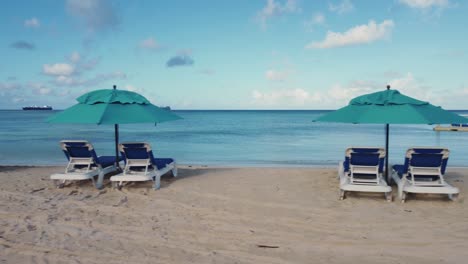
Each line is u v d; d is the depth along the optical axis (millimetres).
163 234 4684
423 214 5496
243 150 18391
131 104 7098
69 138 26234
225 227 4973
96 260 3818
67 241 4379
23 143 22094
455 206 5891
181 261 3828
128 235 4629
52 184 7711
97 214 5539
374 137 26641
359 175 6969
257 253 4074
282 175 8750
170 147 20047
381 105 6230
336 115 6609
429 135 29016
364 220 5242
